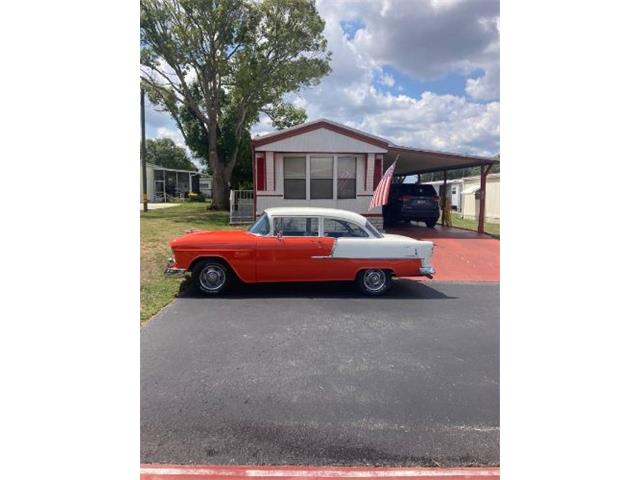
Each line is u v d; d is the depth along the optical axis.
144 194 20.84
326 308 5.80
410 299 6.39
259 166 12.06
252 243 6.30
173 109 21.67
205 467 2.55
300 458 2.64
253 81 20.78
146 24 18.58
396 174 22.39
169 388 3.43
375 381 3.62
